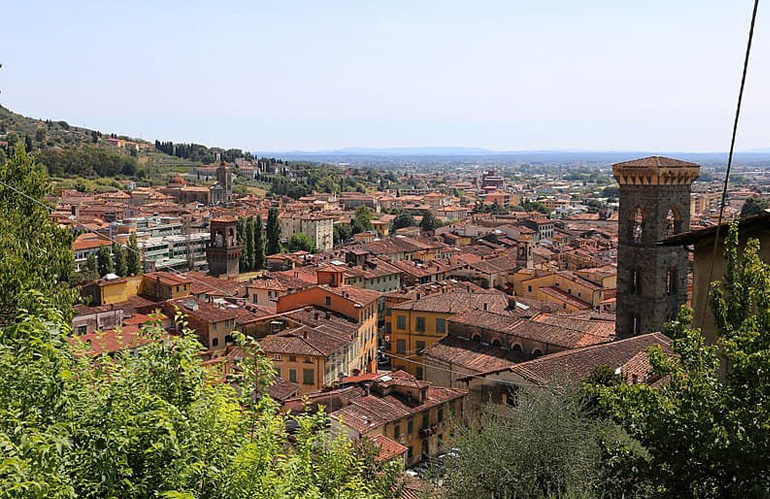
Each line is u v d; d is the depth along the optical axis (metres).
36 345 21.03
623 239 75.25
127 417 19.66
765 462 19.30
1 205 54.09
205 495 20.62
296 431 32.25
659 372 22.48
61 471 17.73
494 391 64.25
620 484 24.83
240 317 109.44
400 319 114.00
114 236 195.25
